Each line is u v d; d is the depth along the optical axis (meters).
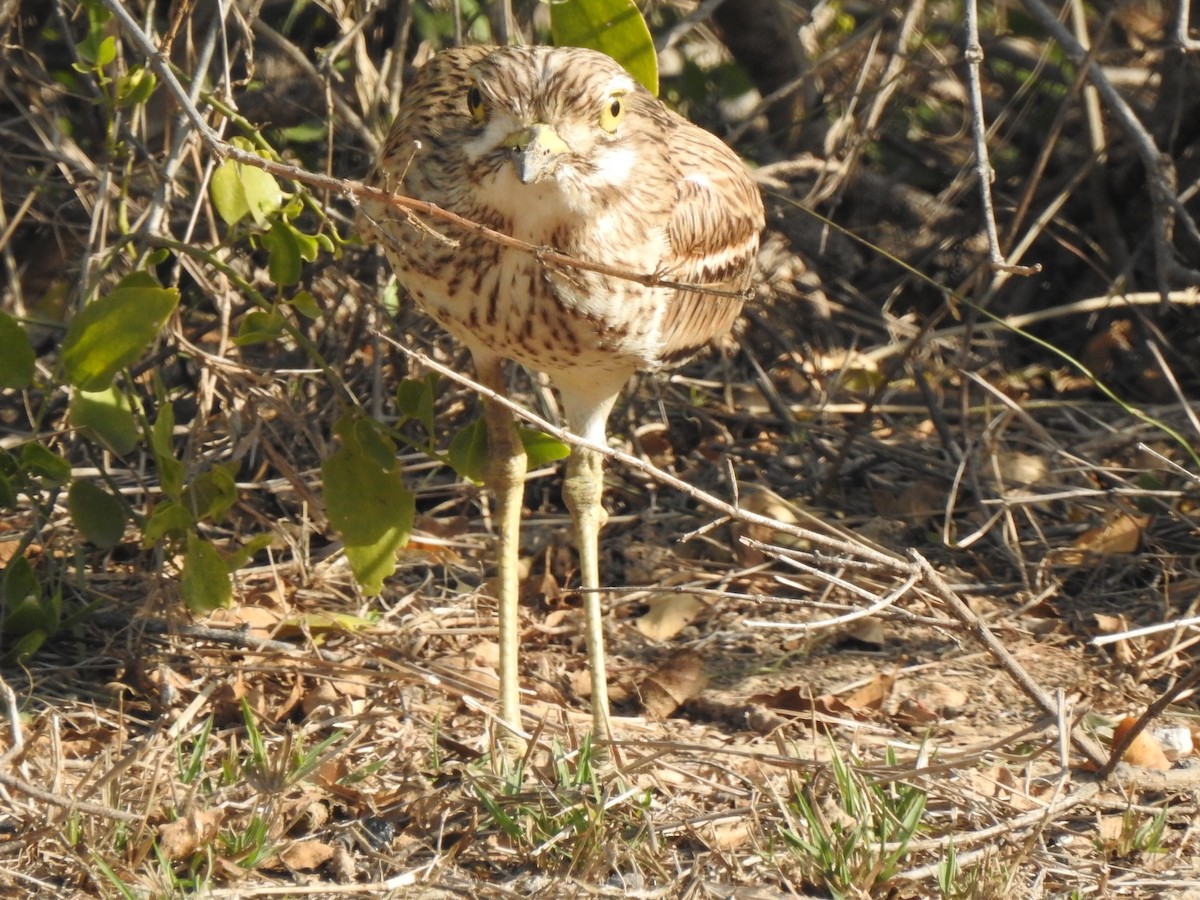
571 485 8.45
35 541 9.36
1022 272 6.68
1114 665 9.08
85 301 8.76
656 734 8.31
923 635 9.47
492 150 7.41
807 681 8.91
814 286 13.16
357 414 8.66
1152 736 8.15
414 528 10.45
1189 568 10.14
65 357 8.18
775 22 13.52
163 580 8.63
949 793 7.30
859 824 6.76
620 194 7.61
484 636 9.30
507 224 7.50
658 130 8.13
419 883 6.60
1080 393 13.03
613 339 7.85
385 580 9.84
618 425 11.36
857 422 10.82
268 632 8.94
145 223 9.09
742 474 11.43
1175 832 7.30
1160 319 13.09
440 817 7.07
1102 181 13.30
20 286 11.84
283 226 8.55
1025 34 14.06
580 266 6.45
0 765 6.87
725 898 6.55
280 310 10.01
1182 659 9.19
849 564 6.70
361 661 8.76
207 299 11.15
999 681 8.94
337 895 6.51
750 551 10.28
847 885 6.54
